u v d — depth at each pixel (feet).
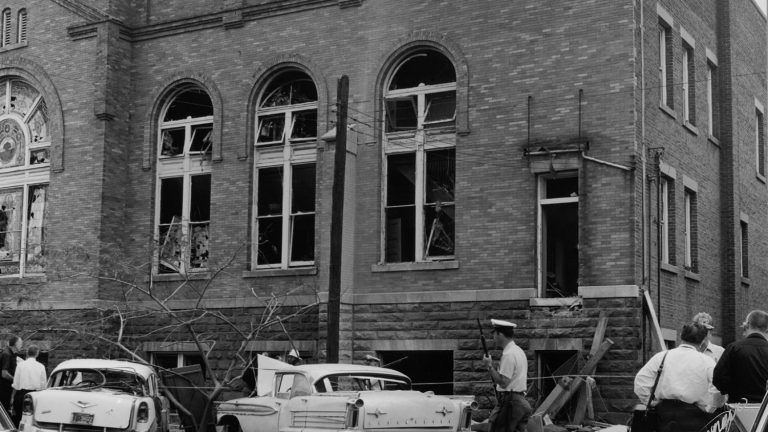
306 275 79.71
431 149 76.64
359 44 79.71
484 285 72.18
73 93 90.17
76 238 87.97
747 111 96.73
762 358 34.17
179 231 87.40
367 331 76.18
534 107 71.72
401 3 78.18
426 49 77.46
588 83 69.97
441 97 77.25
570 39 71.00
